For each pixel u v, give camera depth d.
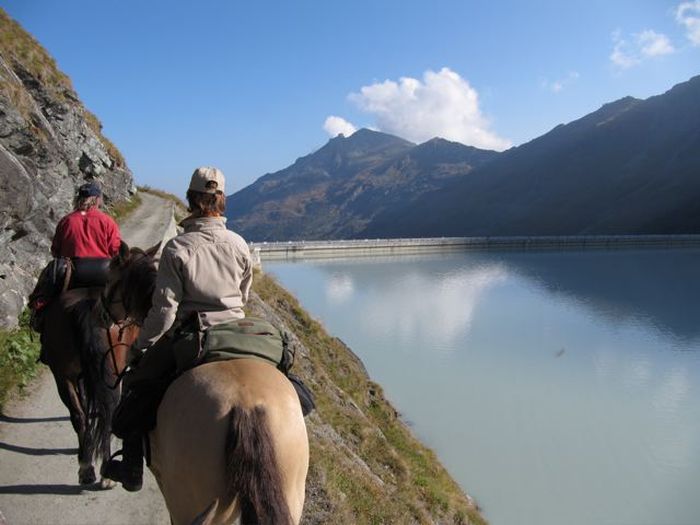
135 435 3.73
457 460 21.25
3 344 8.70
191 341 3.48
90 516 5.51
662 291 60.38
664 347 38.84
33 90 20.25
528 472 20.64
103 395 5.12
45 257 12.02
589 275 71.38
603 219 191.88
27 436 6.97
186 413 3.10
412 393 28.50
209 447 2.91
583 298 55.94
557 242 103.94
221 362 3.43
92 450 5.26
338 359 23.14
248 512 2.65
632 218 177.25
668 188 185.62
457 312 48.47
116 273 5.00
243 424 2.86
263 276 26.67
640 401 28.41
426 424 24.70
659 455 22.33
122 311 5.02
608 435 24.11
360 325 42.91
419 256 90.31
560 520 17.42
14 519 5.30
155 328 3.59
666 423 25.67
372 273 70.12
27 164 11.48
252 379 3.19
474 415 25.67
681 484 20.11
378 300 52.47
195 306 3.71
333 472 8.38
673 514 18.11
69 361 5.44
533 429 24.56
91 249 5.89
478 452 22.00
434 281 64.44
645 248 107.56
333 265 76.31
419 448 20.05
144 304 4.84
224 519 2.85
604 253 98.06
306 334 23.42
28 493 5.75
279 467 2.89
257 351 3.63
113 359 5.20
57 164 15.28
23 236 11.25
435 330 42.03
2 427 7.12
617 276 70.75
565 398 28.42
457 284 62.84
